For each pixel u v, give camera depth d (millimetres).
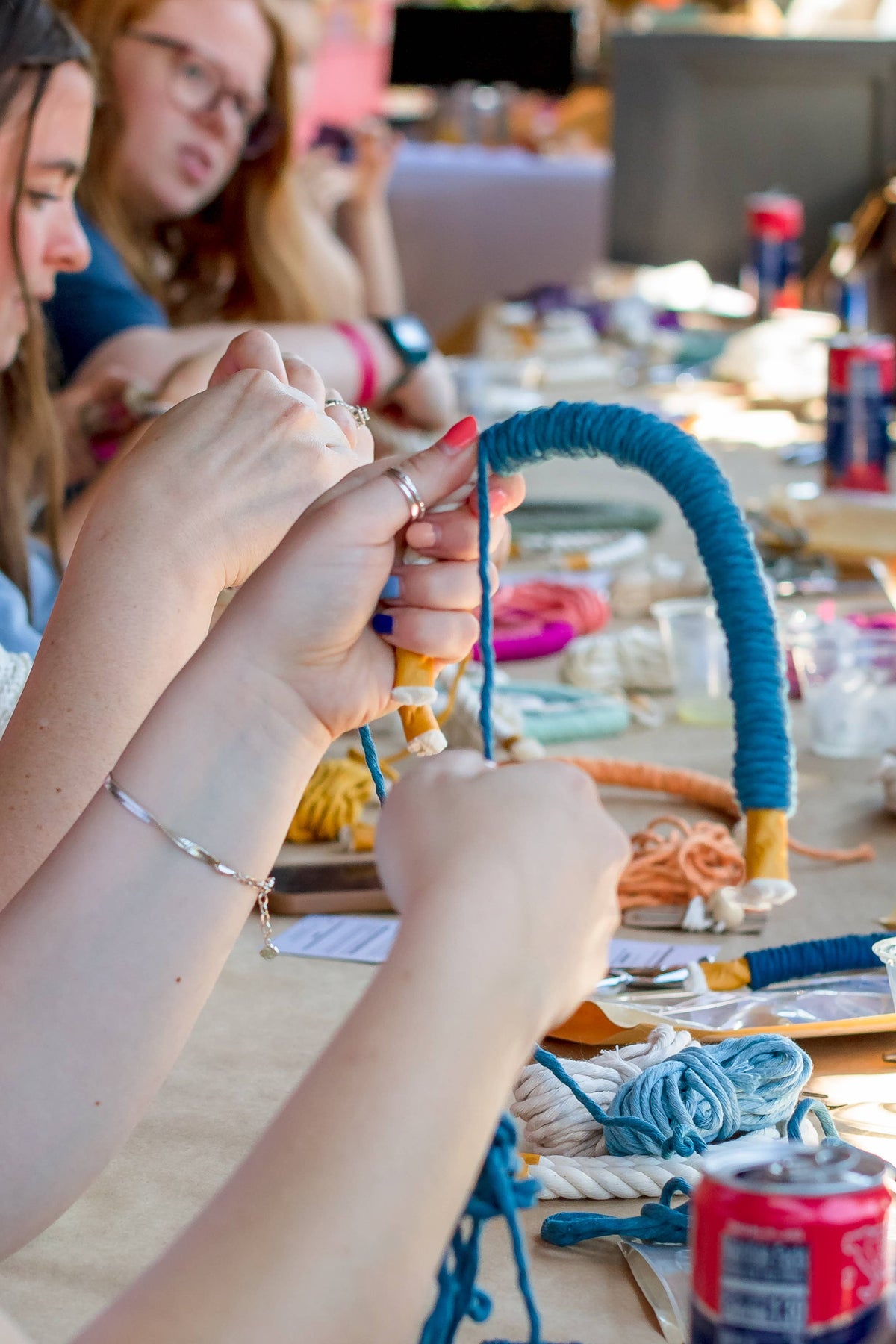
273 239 2734
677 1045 870
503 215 4910
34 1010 657
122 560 891
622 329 3992
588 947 533
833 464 2361
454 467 653
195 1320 462
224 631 643
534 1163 785
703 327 3969
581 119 6016
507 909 510
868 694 1521
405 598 641
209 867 653
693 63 3826
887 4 5289
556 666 1796
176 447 903
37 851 865
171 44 2430
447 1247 512
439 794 553
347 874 1229
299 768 655
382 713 661
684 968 1038
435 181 4879
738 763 671
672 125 3895
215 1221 483
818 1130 824
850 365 2312
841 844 1292
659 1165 775
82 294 2240
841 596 1984
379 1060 490
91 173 2447
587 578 2096
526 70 5617
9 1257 695
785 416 3170
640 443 689
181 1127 865
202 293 2785
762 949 1074
